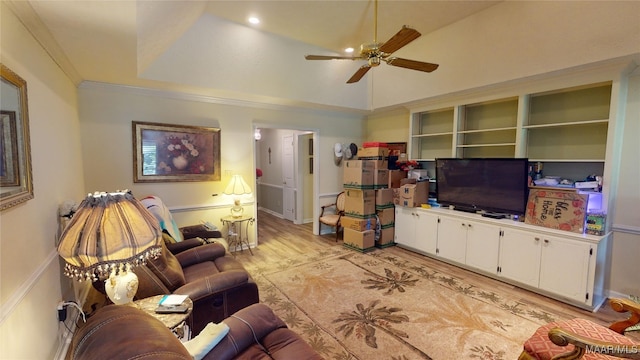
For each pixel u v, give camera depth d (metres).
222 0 2.98
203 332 1.39
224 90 3.54
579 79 2.83
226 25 3.40
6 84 1.27
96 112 3.21
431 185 4.53
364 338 2.22
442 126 4.51
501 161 3.28
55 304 1.85
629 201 2.77
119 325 0.89
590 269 2.58
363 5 3.08
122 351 0.76
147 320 0.96
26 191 1.44
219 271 2.44
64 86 2.45
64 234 1.35
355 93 4.73
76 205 2.20
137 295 1.74
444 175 3.93
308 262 3.83
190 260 2.60
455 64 3.58
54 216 1.95
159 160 3.58
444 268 3.61
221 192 4.10
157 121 3.57
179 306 1.56
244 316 1.57
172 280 1.92
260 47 3.68
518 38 3.00
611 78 2.65
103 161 3.27
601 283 2.73
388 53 2.32
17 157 1.36
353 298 2.84
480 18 3.29
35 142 1.66
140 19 1.81
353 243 4.37
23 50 1.54
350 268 3.61
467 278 3.31
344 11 3.19
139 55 2.38
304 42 4.05
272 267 3.65
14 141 1.33
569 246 2.70
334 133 5.30
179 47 3.17
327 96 4.41
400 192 4.34
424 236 4.03
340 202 5.24
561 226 2.82
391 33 3.74
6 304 1.22
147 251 1.44
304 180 6.16
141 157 3.46
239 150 4.21
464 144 4.16
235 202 4.07
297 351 1.42
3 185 1.21
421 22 3.52
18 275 1.35
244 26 3.52
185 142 3.74
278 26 3.55
